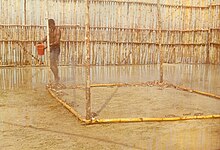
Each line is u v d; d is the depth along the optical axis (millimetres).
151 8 15367
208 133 4297
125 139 3996
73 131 4324
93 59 14695
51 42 8328
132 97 6961
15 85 8406
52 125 4609
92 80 9680
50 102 6266
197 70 13094
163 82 9062
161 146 3736
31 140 3918
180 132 4340
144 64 15531
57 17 13875
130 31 15117
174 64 15781
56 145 3740
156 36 15656
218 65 15492
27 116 5117
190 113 5414
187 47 16422
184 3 16016
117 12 14781
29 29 13602
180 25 16141
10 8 13234
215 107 5957
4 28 13289
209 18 16156
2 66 13406
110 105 6043
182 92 7762
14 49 13547
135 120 4867
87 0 4711
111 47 14930
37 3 13539
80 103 6250
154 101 6516
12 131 4293
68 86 8281
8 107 5754
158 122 4895
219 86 8789
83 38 14336
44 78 9914
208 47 16344
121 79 10023
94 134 4195
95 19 14445
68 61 14289
